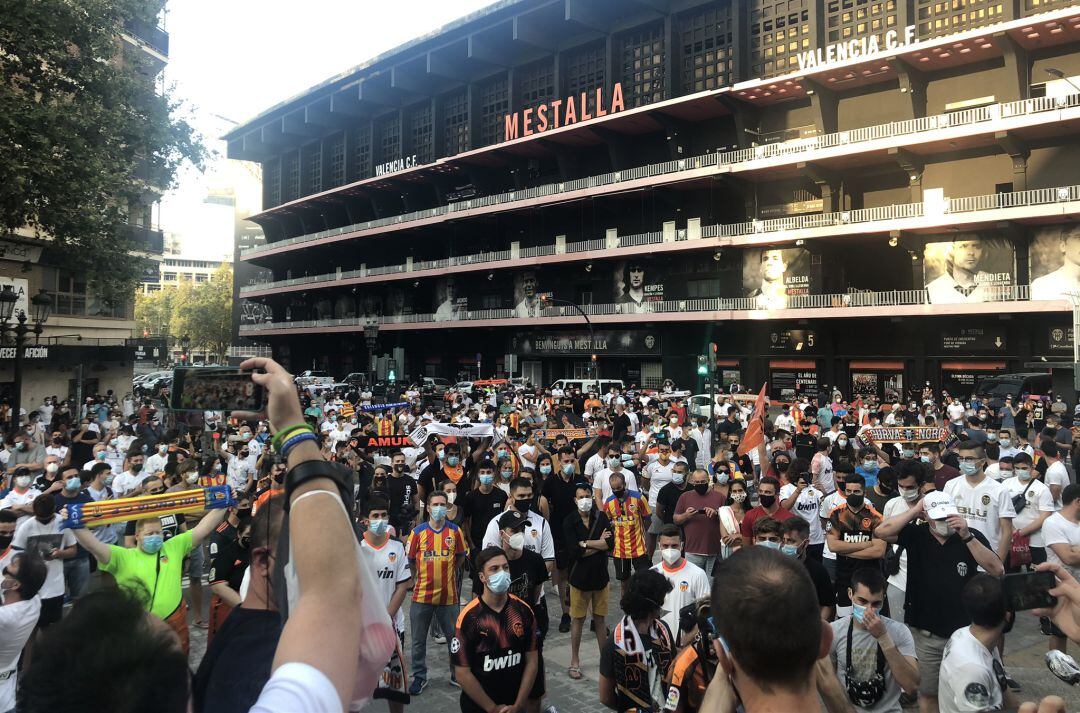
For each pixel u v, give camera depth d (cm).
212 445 1567
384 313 6450
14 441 1400
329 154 7294
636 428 1880
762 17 4197
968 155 3503
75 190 1834
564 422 1855
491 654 486
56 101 1883
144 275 2138
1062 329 3212
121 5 2008
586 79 5125
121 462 1350
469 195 5831
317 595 102
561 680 707
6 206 1783
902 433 1345
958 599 536
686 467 955
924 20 3634
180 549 596
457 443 1028
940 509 533
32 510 728
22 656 628
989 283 3369
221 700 144
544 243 5319
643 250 4444
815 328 4000
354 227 6419
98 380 3597
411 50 5747
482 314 5519
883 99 3788
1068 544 650
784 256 4028
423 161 6269
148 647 103
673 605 616
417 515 1070
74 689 95
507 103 5641
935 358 3606
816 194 4012
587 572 740
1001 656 664
